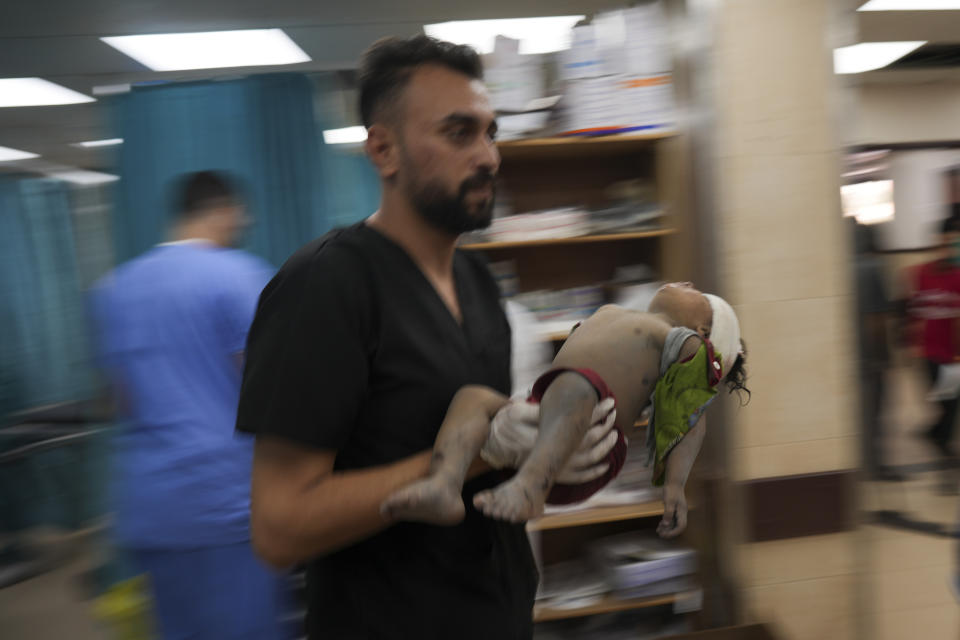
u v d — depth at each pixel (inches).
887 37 108.6
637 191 106.0
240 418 34.4
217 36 93.4
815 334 95.0
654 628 99.0
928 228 97.8
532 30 101.3
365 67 37.6
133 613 88.9
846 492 96.3
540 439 34.9
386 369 35.0
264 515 32.8
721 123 91.9
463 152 35.6
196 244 72.7
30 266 101.3
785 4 91.9
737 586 96.0
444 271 40.7
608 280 110.1
